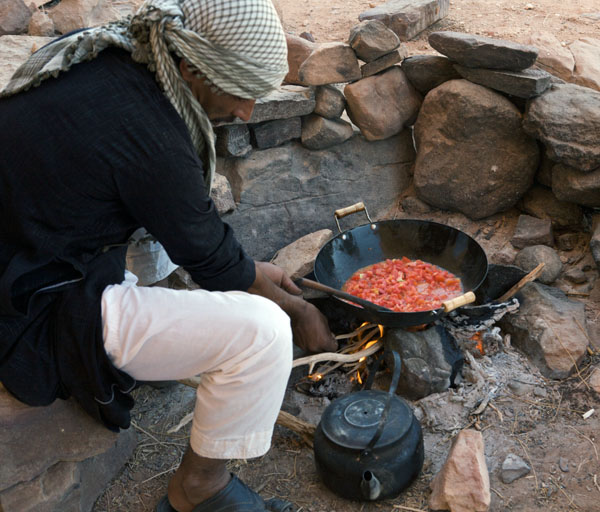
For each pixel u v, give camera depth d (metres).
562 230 3.14
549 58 3.57
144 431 2.49
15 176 1.59
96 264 1.79
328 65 3.06
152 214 1.67
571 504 2.09
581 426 2.36
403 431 2.09
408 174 3.48
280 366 1.80
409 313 2.37
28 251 1.66
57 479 2.03
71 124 1.57
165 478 2.30
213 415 1.83
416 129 3.28
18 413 1.86
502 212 3.28
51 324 1.74
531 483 2.17
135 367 1.80
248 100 1.76
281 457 2.36
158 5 1.59
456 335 2.63
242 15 1.59
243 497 2.01
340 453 2.09
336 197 3.36
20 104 1.60
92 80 1.60
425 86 3.26
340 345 2.76
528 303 2.74
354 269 2.93
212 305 1.78
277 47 1.67
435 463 2.28
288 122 3.14
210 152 1.80
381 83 3.19
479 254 2.72
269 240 3.28
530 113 2.91
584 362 2.59
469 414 2.44
